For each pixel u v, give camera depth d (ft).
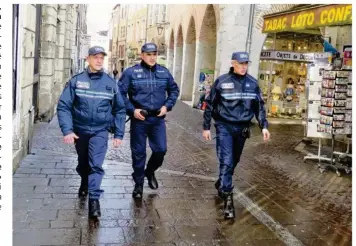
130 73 17.19
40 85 38.40
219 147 16.55
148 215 15.80
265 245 13.80
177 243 13.51
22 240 12.94
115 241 13.33
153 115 17.42
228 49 49.14
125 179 20.52
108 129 15.84
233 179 22.13
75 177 20.11
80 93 15.07
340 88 25.02
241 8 48.11
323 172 24.89
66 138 14.69
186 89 77.92
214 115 16.96
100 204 16.60
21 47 20.34
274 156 29.09
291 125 47.11
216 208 17.11
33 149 25.68
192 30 73.82
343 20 24.44
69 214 15.30
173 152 28.66
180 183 20.54
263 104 16.89
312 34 49.93
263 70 50.39
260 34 47.75
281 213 17.12
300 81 52.08
